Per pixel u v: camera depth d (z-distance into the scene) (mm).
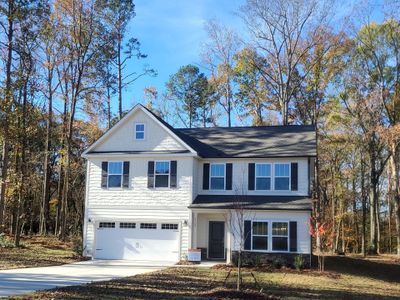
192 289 15781
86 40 40625
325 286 18906
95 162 29703
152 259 27781
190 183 27797
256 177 27656
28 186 39031
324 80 43375
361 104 43594
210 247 27703
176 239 27594
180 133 30938
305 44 41969
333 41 41531
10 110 30938
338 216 50625
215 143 30141
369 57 43031
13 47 32594
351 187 54062
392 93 43469
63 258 27172
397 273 29453
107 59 42375
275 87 44000
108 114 44500
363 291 18516
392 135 39594
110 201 29016
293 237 25109
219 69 48562
